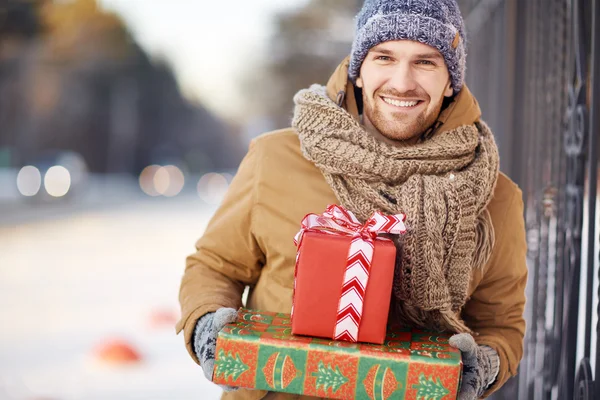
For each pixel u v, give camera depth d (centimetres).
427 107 167
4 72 3562
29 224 1474
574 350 198
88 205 2183
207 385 420
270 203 172
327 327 145
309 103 170
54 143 4209
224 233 178
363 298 144
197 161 7544
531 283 284
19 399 388
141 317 611
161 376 438
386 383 138
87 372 443
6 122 3703
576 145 200
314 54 1391
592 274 187
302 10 1331
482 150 171
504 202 177
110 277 829
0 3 2070
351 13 1235
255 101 2180
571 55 207
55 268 888
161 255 1055
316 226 151
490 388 168
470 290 170
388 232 146
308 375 140
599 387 181
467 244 160
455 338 147
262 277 178
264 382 141
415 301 157
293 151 175
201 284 175
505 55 291
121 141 4797
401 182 164
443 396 137
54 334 541
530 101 281
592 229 186
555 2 245
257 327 150
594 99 185
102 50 4259
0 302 662
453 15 167
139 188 3953
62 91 4138
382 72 166
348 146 163
